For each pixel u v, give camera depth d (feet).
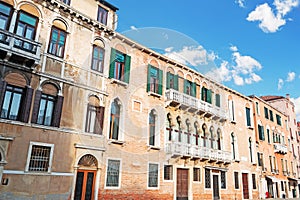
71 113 38.52
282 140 96.43
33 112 34.83
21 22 36.01
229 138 67.82
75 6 42.42
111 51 45.57
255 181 73.67
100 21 45.91
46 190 33.83
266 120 88.12
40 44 35.50
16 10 35.68
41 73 36.37
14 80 34.27
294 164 102.32
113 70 45.11
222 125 66.03
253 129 78.84
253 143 77.00
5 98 33.47
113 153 41.88
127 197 42.29
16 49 33.14
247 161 72.28
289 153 99.71
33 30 37.11
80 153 38.14
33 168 33.73
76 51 41.14
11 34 33.12
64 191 35.45
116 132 43.93
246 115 77.92
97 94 42.27
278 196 83.35
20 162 32.50
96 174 39.63
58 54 39.32
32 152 34.04
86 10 43.75
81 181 37.83
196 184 54.80
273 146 88.22
